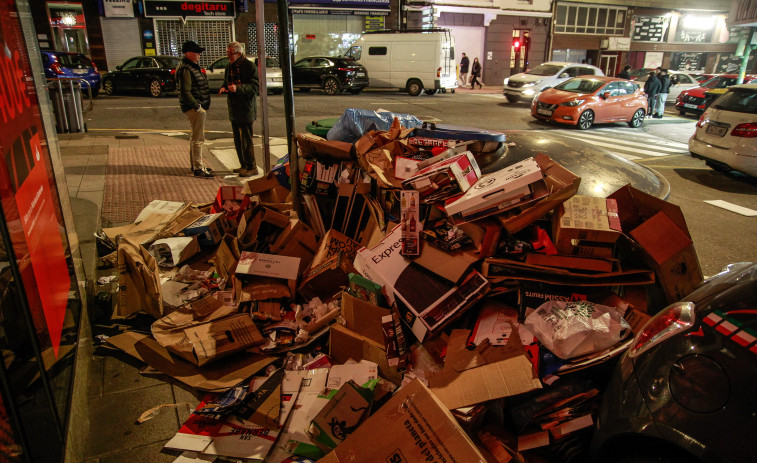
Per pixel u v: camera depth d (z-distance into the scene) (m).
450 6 27.61
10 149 1.94
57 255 2.57
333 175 4.36
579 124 14.30
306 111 14.77
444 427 1.91
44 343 2.00
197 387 2.85
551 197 2.86
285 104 4.20
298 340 3.19
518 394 2.37
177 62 18.19
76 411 2.38
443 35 20.56
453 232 3.16
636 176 4.04
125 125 12.07
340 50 26.41
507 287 2.98
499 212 2.96
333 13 25.52
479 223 3.02
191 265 4.38
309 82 19.94
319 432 2.40
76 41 22.53
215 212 5.11
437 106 17.59
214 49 24.44
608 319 2.67
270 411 2.63
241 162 7.82
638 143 12.59
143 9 22.92
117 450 2.48
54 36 22.03
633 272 2.91
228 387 2.83
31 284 1.95
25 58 2.52
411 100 19.12
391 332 2.91
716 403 1.73
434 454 1.89
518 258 2.96
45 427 1.87
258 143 10.44
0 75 1.95
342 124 4.89
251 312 3.38
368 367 2.92
